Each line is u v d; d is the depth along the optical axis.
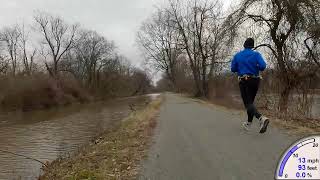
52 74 63.41
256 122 9.92
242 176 5.34
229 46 20.44
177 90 79.50
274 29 18.02
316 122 10.73
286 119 11.38
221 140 7.96
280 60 15.56
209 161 6.34
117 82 95.69
